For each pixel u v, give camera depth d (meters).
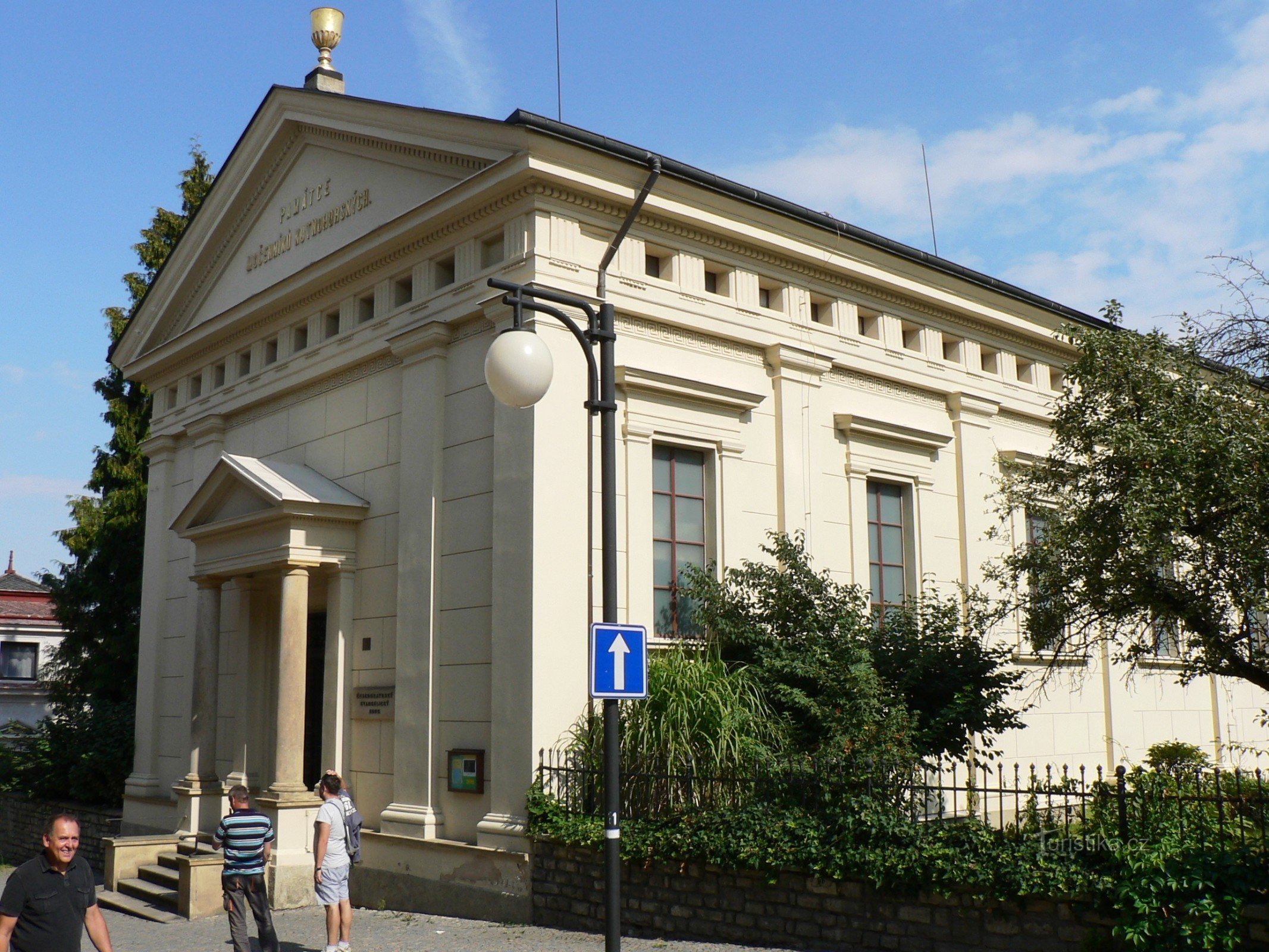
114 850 17.31
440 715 14.73
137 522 29.64
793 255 16.91
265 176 20.14
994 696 14.12
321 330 18.11
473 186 14.91
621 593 14.52
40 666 42.03
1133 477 11.86
